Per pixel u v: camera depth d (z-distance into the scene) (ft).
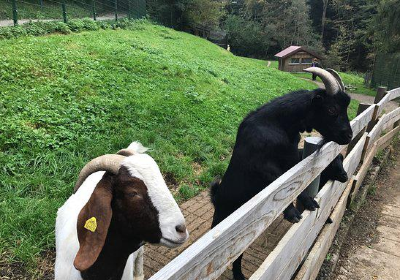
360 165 19.62
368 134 19.25
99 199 5.82
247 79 51.90
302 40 159.84
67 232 7.61
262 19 173.47
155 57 40.88
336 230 15.10
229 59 70.33
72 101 22.79
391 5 74.33
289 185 8.09
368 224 17.39
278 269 8.13
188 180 18.01
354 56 152.05
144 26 76.59
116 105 23.53
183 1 117.91
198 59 54.24
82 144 18.15
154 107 25.11
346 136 10.98
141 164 6.21
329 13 180.34
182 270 4.46
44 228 12.38
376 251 15.24
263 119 11.04
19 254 11.21
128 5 83.25
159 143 20.49
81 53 34.35
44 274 10.93
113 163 6.17
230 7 205.67
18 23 45.24
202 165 20.08
